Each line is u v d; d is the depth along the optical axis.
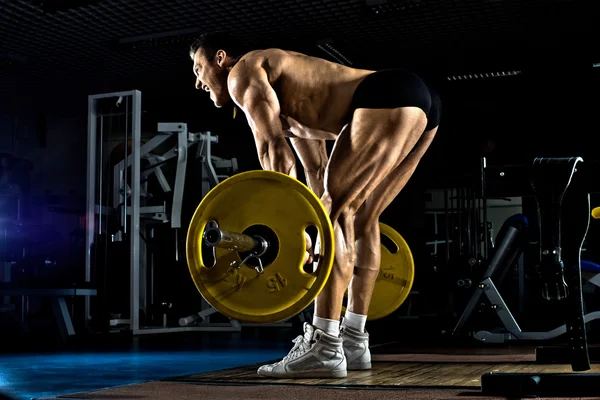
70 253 9.14
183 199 7.46
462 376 2.50
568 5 5.89
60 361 3.74
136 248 6.10
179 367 3.40
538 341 4.70
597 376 1.89
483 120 8.65
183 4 5.91
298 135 2.66
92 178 6.54
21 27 6.41
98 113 6.75
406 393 2.02
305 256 2.11
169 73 7.82
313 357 2.43
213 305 2.14
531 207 7.41
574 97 8.12
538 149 8.34
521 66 7.47
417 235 8.98
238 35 6.66
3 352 4.35
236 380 2.40
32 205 9.37
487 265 4.67
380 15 6.10
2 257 6.85
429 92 2.50
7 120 9.38
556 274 1.94
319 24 6.40
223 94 2.69
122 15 6.16
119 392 2.12
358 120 2.37
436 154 8.87
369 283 2.80
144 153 7.09
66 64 7.49
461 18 6.22
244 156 9.13
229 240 1.93
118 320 6.98
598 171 1.97
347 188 2.37
